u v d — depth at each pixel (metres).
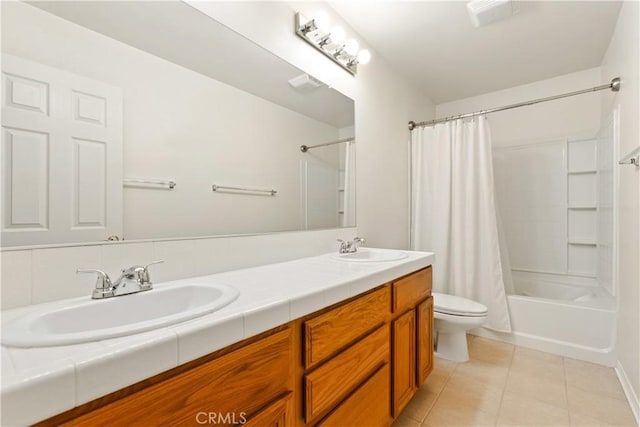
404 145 2.80
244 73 1.39
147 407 0.54
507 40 2.26
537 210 2.99
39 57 0.82
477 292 2.51
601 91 2.61
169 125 1.12
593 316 2.08
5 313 0.73
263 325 0.75
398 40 2.25
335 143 1.94
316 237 1.77
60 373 0.44
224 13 1.31
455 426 1.46
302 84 1.69
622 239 1.88
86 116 0.91
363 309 1.15
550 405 1.60
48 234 0.83
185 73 1.17
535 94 2.98
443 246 2.63
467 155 2.57
